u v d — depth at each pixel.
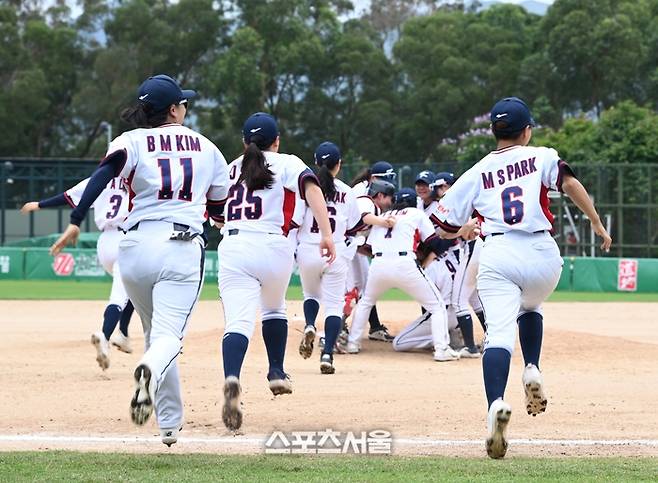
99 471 19.64
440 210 23.33
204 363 39.34
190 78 199.12
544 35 189.38
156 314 20.92
